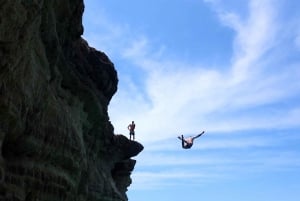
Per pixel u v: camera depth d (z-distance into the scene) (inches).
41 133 959.6
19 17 737.0
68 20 1210.0
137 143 2074.3
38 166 966.4
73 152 1145.4
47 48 1024.2
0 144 786.8
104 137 1578.5
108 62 1742.1
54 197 1042.7
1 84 746.8
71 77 1252.5
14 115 802.2
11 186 852.6
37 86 912.9
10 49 740.0
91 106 1397.6
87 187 1352.1
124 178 2090.3
